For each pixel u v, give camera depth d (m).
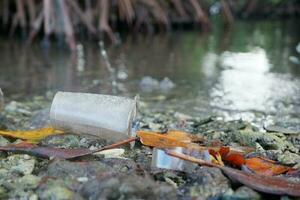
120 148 1.40
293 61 2.63
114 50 3.08
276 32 4.04
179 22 4.36
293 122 1.69
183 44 3.37
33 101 1.88
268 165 1.34
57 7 3.34
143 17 4.06
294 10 5.57
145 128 1.58
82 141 1.43
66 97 1.45
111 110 1.41
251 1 5.39
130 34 3.96
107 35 3.64
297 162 1.36
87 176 1.28
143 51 3.03
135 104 1.42
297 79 2.18
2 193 1.26
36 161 1.35
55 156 1.35
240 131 1.50
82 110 1.43
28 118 1.66
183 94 1.98
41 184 1.26
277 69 2.41
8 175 1.31
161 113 1.75
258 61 2.63
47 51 3.07
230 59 2.71
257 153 1.40
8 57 2.82
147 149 1.40
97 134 1.42
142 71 2.37
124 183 1.21
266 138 1.46
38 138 1.46
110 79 2.18
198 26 4.33
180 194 1.25
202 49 3.11
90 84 2.11
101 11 3.63
